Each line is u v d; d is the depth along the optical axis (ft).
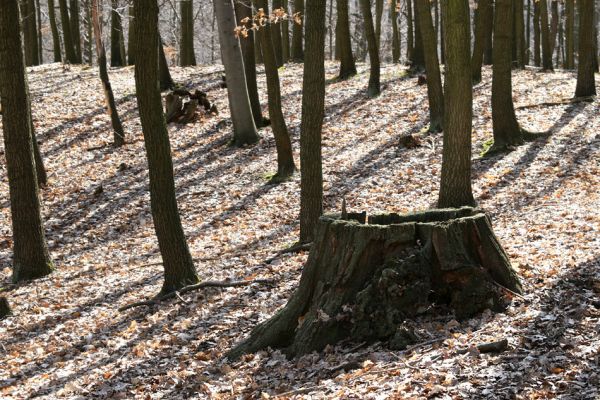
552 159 49.19
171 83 81.05
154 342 27.14
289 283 31.60
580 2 65.10
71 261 42.24
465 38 35.29
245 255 37.73
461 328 21.53
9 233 47.75
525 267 26.27
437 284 22.29
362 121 64.39
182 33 100.07
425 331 21.39
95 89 81.25
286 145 52.31
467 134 36.42
